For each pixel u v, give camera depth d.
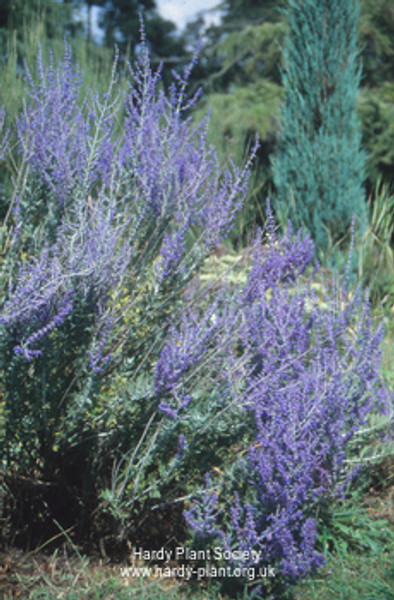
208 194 2.99
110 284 2.53
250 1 12.47
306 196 7.27
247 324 2.82
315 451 2.74
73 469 2.70
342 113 7.29
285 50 7.58
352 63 7.39
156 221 2.82
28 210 2.73
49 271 2.29
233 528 2.47
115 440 2.65
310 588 2.58
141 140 2.83
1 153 3.03
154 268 2.65
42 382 2.36
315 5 7.25
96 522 2.64
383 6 11.27
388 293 6.15
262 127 9.70
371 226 7.20
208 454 2.62
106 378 2.62
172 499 2.75
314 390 2.80
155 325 2.71
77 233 2.42
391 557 2.81
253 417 2.64
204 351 2.59
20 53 6.43
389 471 3.33
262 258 3.13
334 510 2.94
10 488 2.55
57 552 2.53
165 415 2.50
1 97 4.70
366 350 3.01
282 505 2.49
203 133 2.98
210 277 3.79
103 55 6.99
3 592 2.24
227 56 11.81
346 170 7.23
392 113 10.34
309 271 5.59
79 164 2.79
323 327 3.17
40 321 2.27
